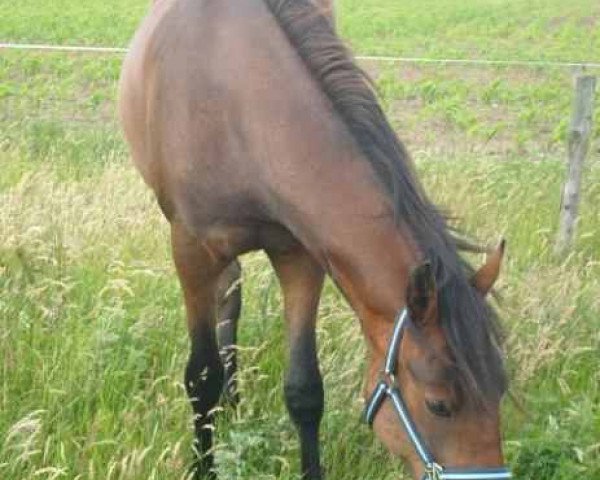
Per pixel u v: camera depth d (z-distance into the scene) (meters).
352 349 4.43
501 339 2.76
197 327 4.02
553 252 6.12
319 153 3.18
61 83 12.40
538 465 3.96
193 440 3.94
